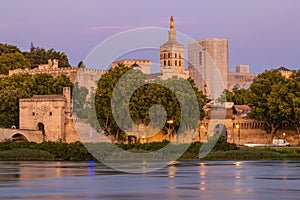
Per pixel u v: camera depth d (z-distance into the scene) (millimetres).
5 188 173250
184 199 148250
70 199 148875
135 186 178250
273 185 179500
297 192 161625
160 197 152125
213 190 167000
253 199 147750
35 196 154500
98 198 150500
